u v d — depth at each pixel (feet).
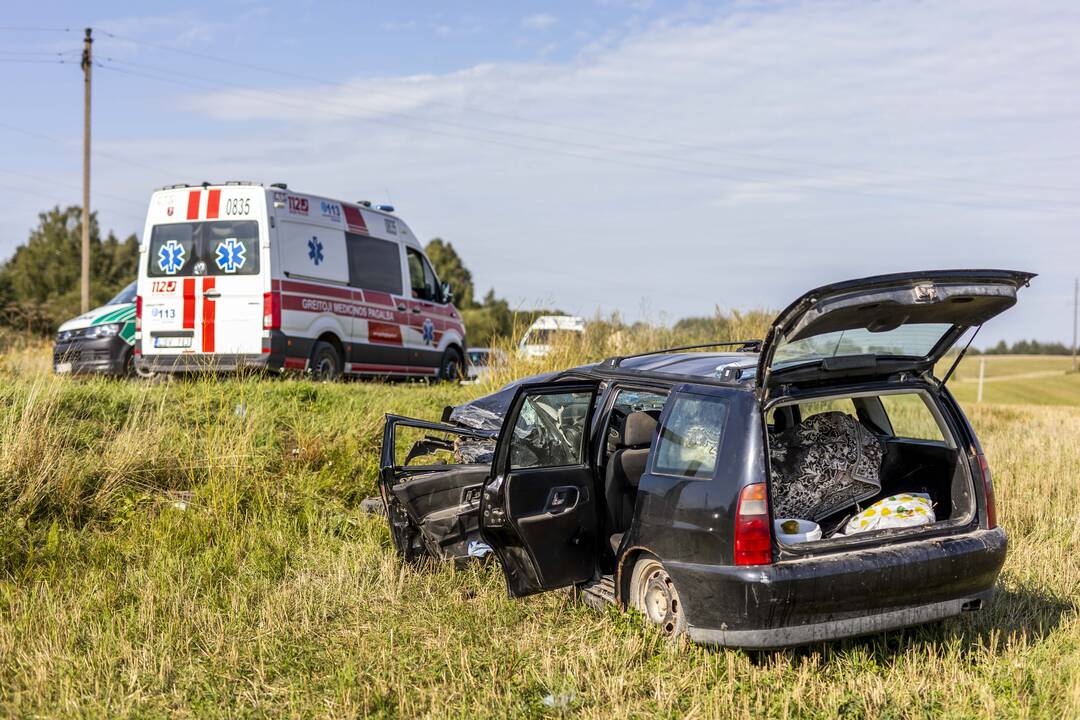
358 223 49.21
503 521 18.57
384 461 23.40
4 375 40.78
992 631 18.21
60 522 25.21
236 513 26.40
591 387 19.66
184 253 44.24
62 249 194.80
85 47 109.50
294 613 20.11
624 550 18.34
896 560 16.56
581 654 17.11
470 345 118.93
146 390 34.83
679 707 15.30
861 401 21.38
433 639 18.33
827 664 17.08
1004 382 214.48
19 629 18.75
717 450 16.90
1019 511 28.40
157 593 20.67
